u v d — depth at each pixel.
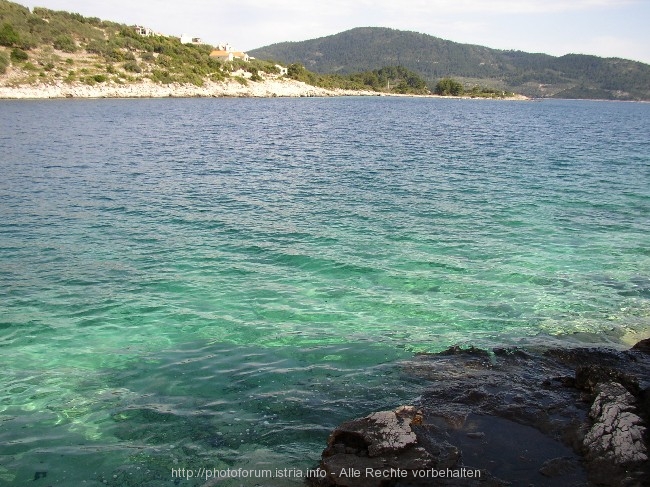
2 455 6.86
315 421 7.53
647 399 7.24
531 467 6.21
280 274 14.04
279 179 27.42
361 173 29.56
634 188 26.31
